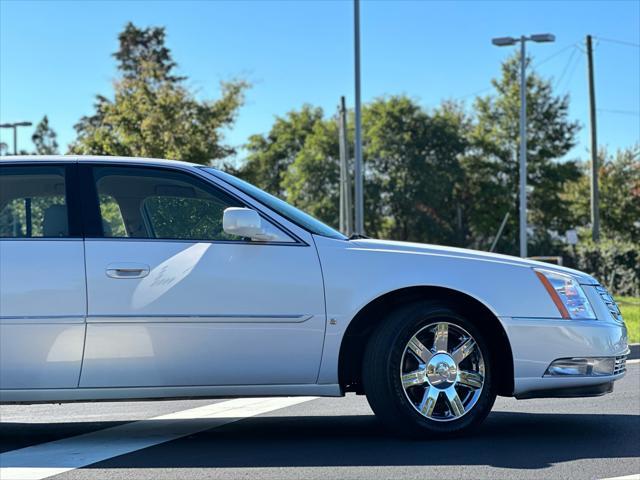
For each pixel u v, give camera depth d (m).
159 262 5.29
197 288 5.28
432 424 5.40
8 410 6.95
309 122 72.00
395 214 60.50
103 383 5.23
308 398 7.43
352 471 4.63
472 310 5.58
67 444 5.46
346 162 42.03
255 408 6.92
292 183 62.75
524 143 29.72
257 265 5.36
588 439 5.52
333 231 5.75
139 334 5.22
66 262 5.24
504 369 5.57
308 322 5.35
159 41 68.50
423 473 4.58
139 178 5.55
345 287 5.39
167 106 29.75
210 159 30.42
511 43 29.05
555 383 5.50
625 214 57.88
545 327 5.48
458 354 5.45
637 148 58.34
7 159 5.52
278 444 5.39
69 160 5.55
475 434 5.67
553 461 4.87
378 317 5.59
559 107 62.28
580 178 62.06
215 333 5.28
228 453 5.12
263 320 5.30
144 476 4.56
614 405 6.95
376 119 60.50
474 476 4.51
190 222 5.48
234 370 5.31
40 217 5.39
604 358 5.57
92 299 5.21
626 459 4.93
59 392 5.21
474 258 5.56
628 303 21.80
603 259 29.84
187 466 4.79
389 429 5.43
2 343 5.16
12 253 5.25
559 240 61.78
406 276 5.41
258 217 5.30
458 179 60.88
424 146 60.22
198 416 6.57
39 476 4.57
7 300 5.17
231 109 30.70
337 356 5.39
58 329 5.18
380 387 5.35
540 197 62.00
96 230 5.38
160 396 5.29
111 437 5.71
